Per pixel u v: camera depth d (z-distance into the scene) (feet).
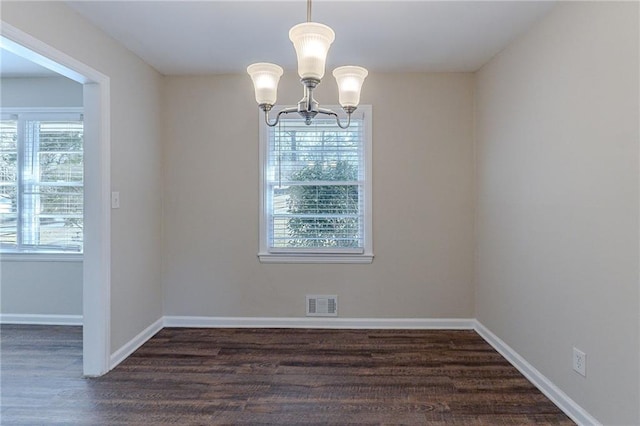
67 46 7.29
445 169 11.17
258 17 7.83
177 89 11.30
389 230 11.25
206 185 11.37
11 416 6.84
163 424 6.60
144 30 8.38
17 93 11.94
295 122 11.37
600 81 6.00
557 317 7.18
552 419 6.74
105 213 8.39
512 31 8.36
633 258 5.40
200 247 11.44
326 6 7.38
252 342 10.29
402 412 6.96
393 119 11.16
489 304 10.25
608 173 5.84
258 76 5.81
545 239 7.56
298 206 11.51
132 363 9.00
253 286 11.45
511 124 8.95
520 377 8.30
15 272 11.97
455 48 9.34
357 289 11.37
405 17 7.78
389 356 9.39
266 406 7.15
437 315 11.31
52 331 11.30
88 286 8.33
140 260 10.09
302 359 9.22
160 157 11.26
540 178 7.73
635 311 5.38
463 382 8.07
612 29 5.73
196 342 10.28
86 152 8.24
